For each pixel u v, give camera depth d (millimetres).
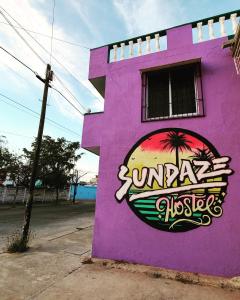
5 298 3559
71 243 7309
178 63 5812
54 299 3578
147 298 3666
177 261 4844
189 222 4957
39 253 6082
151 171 5586
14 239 6664
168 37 6355
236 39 4805
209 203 4906
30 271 4758
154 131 5816
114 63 6891
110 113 6457
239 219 4625
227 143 5082
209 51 5777
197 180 5121
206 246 4707
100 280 4352
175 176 5332
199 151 5266
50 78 8117
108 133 6328
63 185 27531
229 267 4453
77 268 4988
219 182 4938
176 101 5918
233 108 5234
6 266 5012
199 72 5723
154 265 5004
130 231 5422
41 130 7707
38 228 10336
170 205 5211
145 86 6320
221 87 5441
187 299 3658
